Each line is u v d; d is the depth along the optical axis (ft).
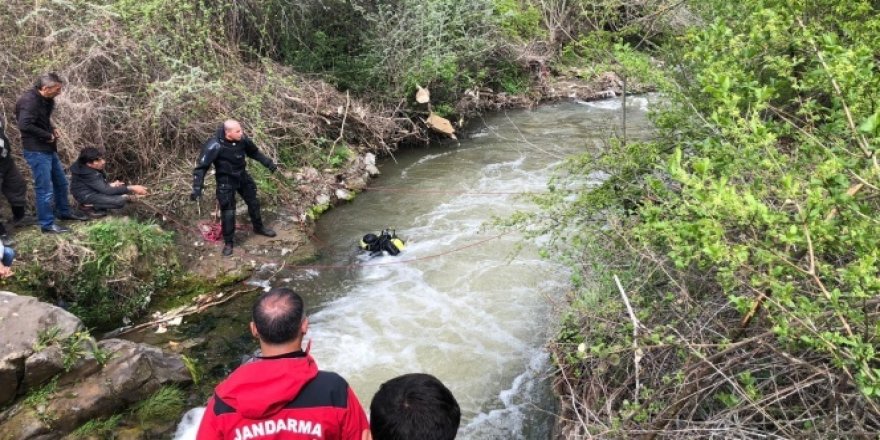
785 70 10.44
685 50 16.30
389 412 6.87
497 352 17.66
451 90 38.01
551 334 17.13
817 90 12.19
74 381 14.71
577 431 12.07
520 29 47.47
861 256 7.11
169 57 24.99
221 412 7.26
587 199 15.43
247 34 32.50
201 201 24.13
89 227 19.81
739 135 8.31
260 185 25.45
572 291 17.46
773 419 9.43
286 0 32.55
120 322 18.86
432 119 35.45
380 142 33.19
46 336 14.65
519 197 27.61
